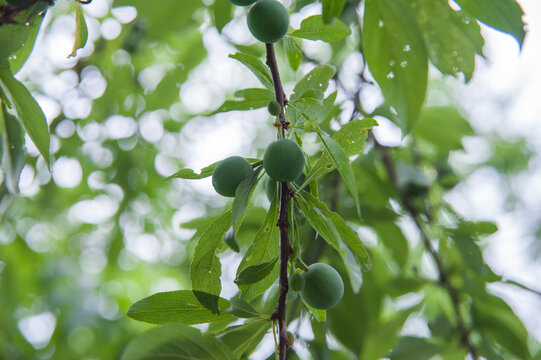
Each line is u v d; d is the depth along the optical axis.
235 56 0.56
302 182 0.56
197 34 1.03
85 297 1.50
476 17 0.65
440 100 1.43
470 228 0.83
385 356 0.77
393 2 0.64
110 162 1.20
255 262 0.57
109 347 1.48
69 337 1.50
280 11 0.56
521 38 0.65
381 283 0.83
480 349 0.80
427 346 0.78
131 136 1.19
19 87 0.57
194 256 0.56
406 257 0.83
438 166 0.99
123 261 1.56
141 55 1.12
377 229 0.83
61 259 1.54
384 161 0.91
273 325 0.54
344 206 0.84
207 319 0.56
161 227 1.30
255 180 0.54
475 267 0.80
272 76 0.57
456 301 0.81
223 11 0.74
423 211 0.90
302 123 0.58
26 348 1.44
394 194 0.89
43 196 1.15
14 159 0.60
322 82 0.59
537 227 1.47
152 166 1.25
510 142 1.59
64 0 1.08
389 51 0.64
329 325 0.77
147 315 0.55
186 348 0.53
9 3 0.56
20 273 1.37
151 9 0.83
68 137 1.10
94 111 1.15
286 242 0.54
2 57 0.57
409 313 0.78
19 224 1.46
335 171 0.85
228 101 0.60
